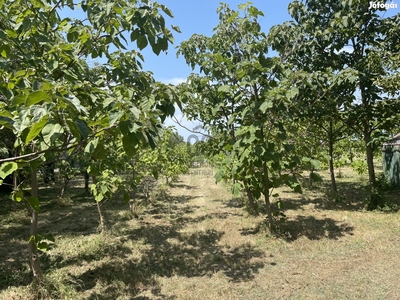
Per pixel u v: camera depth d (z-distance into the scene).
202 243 5.59
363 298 3.39
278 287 3.76
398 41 7.17
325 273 4.08
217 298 3.56
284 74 5.41
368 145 7.98
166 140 9.29
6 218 7.82
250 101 5.42
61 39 3.18
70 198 11.09
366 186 11.27
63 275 4.04
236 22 5.99
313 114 7.39
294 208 8.09
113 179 5.38
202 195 12.21
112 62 3.16
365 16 7.51
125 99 1.91
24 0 2.84
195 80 7.04
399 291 3.50
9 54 2.63
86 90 2.46
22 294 3.64
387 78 6.16
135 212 8.04
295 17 8.17
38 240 3.24
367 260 4.45
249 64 4.89
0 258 5.09
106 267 4.52
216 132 7.71
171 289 3.84
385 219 6.50
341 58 8.22
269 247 5.20
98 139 2.06
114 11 2.87
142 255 5.04
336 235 5.63
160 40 2.75
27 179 3.70
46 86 1.52
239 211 8.29
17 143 2.23
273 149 5.20
